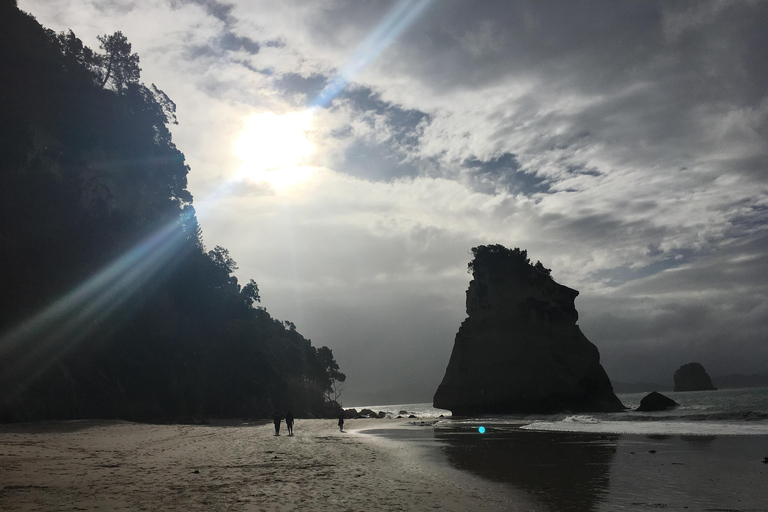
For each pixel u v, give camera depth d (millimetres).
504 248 98125
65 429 37406
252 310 105625
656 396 75312
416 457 25500
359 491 15203
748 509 13414
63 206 64688
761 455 23812
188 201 96000
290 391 106250
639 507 13695
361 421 73000
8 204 58375
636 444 30266
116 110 83375
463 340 96188
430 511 12797
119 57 93125
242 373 85562
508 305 92750
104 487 14164
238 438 35750
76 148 73188
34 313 54969
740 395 148125
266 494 14062
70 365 56750
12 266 54406
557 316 89375
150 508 11758
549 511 13164
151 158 86938
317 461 22703
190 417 66625
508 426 53906
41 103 70188
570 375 84938
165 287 77938
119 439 30734
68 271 61031
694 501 14445
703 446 27859
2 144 60500
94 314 62844
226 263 100875
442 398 94688
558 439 35625
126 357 65125
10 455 19844
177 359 73750
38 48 74938
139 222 77125
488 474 19578
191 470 18312
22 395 47594
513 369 88500
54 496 12688
